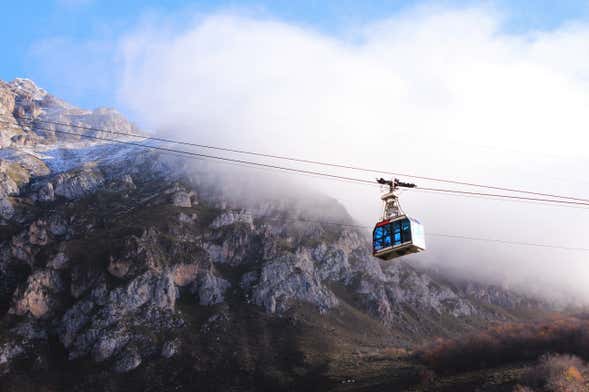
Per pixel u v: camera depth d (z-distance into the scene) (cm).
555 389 19375
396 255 7562
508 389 19975
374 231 7625
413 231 7338
